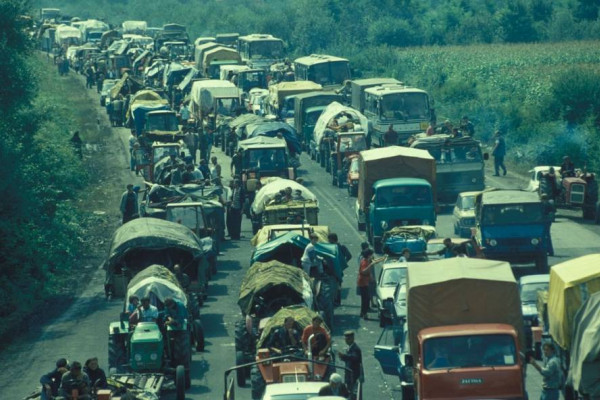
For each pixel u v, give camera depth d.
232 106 193.12
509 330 57.84
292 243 84.50
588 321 54.81
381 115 162.50
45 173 129.50
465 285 60.44
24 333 85.75
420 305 60.53
